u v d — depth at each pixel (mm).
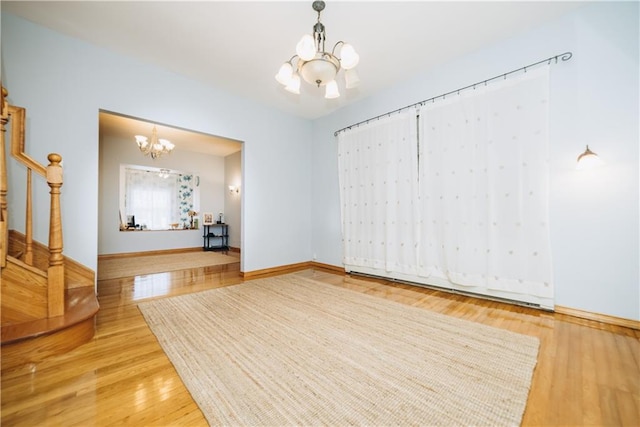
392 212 3492
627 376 1406
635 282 2008
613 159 2088
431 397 1265
